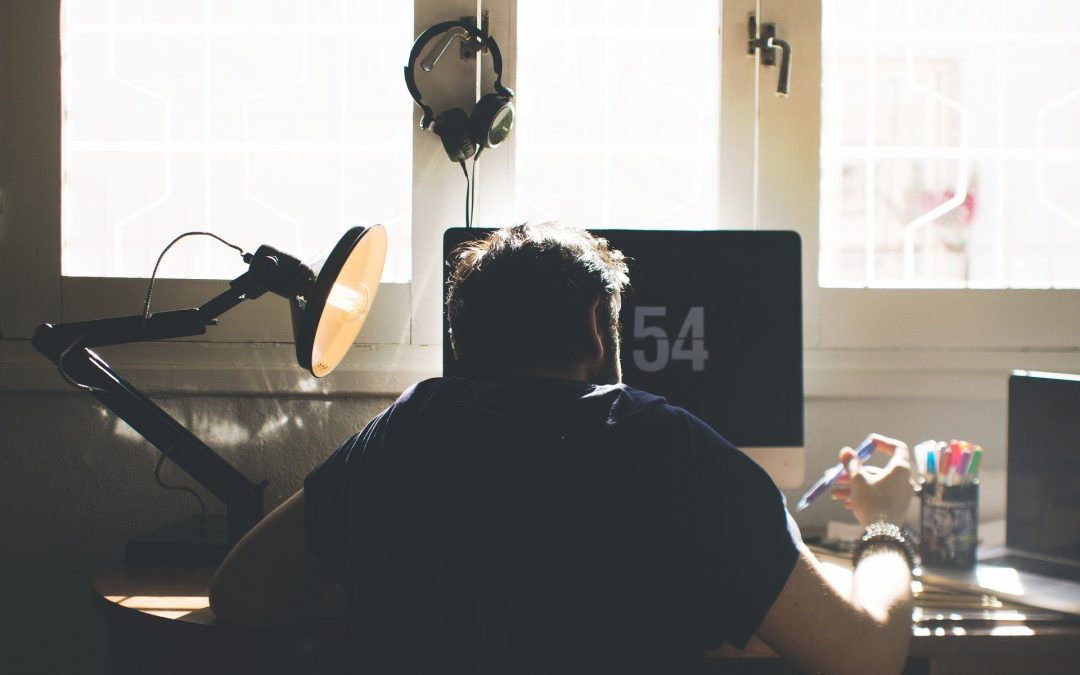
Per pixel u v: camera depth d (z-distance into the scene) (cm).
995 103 158
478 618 70
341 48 154
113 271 153
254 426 149
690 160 157
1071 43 158
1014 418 122
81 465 149
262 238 155
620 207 157
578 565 69
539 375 80
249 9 154
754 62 154
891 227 158
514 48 152
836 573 107
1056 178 158
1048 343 155
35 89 150
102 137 153
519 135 155
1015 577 112
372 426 84
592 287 82
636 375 130
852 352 153
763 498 75
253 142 154
